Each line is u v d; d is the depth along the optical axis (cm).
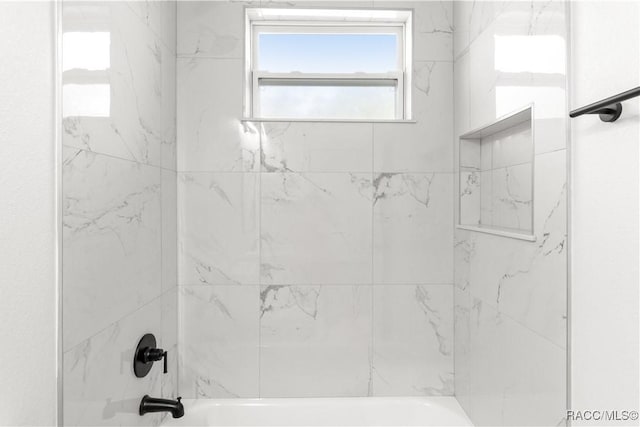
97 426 122
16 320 86
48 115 97
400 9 203
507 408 148
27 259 90
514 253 142
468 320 184
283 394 201
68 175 105
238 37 201
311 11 205
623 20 93
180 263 199
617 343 95
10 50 84
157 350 156
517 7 139
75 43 108
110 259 129
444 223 203
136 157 150
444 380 203
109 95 128
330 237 201
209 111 199
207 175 199
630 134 91
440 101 203
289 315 201
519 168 156
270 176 200
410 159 202
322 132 201
